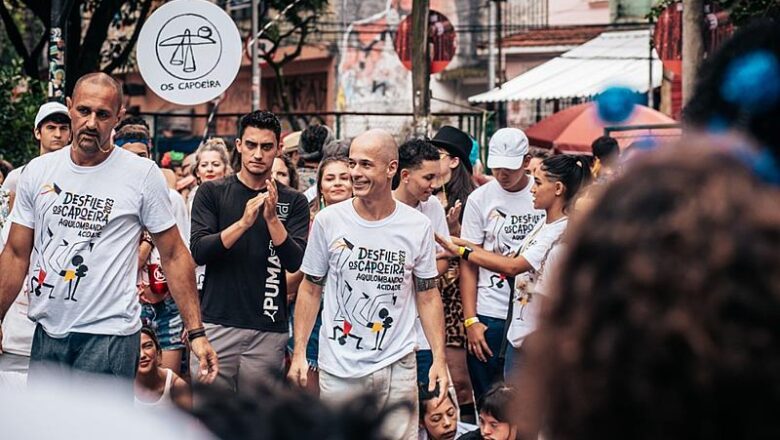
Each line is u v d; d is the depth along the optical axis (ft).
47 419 4.18
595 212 5.03
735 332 4.72
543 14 115.96
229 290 27.71
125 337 22.67
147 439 4.21
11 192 30.94
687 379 4.75
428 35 73.05
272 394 5.10
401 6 121.39
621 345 4.81
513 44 115.55
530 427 5.24
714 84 8.47
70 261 22.47
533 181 28.99
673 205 4.87
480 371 30.55
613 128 39.52
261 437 4.97
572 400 4.95
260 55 110.52
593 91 90.33
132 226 22.84
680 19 52.54
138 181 22.74
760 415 4.72
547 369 5.07
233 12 122.93
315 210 33.14
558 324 5.04
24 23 122.31
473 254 27.17
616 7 111.86
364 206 25.08
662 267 4.78
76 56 74.23
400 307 25.12
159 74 39.58
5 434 4.10
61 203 22.54
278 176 34.06
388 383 24.89
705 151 5.03
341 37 123.75
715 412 4.75
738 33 9.37
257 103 71.72
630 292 4.81
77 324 22.47
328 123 119.65
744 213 4.81
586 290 4.92
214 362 23.75
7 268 23.04
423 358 28.45
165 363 30.73
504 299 30.32
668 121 54.75
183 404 5.11
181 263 23.36
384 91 121.39
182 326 30.86
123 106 22.81
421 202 28.94
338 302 25.11
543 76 97.19
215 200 28.09
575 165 26.37
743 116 7.42
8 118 53.57
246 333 27.68
